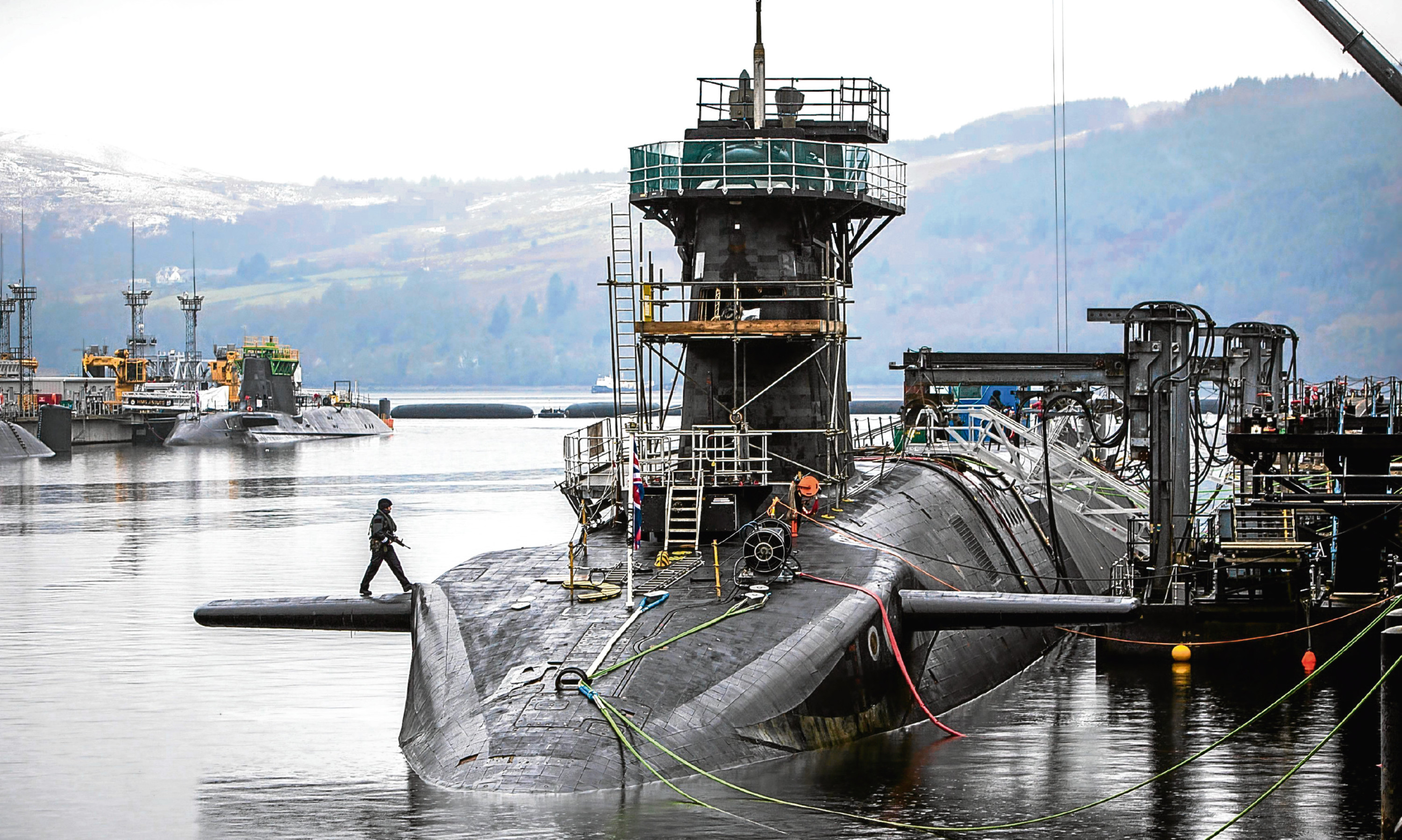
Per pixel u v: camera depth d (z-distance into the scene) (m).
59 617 80.00
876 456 79.06
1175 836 39.16
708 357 65.56
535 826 36.16
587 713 39.91
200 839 38.78
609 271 63.25
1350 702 55.66
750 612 46.59
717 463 61.78
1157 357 65.38
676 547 54.69
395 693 59.09
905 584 52.00
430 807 37.72
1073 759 46.97
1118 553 93.88
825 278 67.94
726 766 39.72
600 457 65.00
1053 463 85.75
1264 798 42.66
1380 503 58.81
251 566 104.19
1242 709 54.81
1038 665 64.88
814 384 66.19
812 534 56.62
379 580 96.62
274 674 63.38
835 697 44.81
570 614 46.38
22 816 41.44
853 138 72.19
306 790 43.38
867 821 39.00
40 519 141.75
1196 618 63.00
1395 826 34.69
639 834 36.12
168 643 71.38
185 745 50.06
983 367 85.75
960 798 41.78
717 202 64.69
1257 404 89.38
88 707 56.53
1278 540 66.62
